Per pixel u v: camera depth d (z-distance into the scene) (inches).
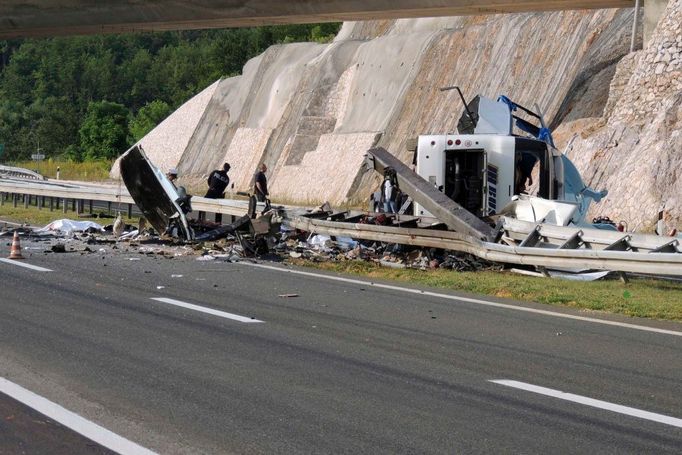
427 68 4330.7
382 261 1528.1
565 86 3481.8
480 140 1713.8
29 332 853.8
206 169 6003.9
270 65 5940.0
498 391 677.3
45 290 1109.7
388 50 4763.8
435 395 661.3
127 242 1742.1
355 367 742.5
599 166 2662.4
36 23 3978.8
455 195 1728.6
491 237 1449.3
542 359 789.2
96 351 780.0
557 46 3663.9
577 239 1346.0
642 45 3191.4
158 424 579.8
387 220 1688.0
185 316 954.7
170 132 6638.8
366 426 582.6
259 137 5457.7
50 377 690.8
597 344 861.2
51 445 535.5
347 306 1045.8
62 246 1556.3
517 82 3769.7
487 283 1263.5
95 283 1180.5
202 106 6441.9
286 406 624.4
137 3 3681.1
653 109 2669.8
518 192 1739.7
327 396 652.1
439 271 1433.3
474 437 564.1
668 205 2335.1
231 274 1312.7
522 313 1029.2
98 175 6963.6
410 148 1846.7
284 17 3646.7
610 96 2970.0
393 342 845.8
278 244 1678.2
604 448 548.1
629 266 1227.9
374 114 4603.8
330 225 1694.1
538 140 1736.0
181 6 3654.0
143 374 704.4
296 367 737.6
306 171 4675.2
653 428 591.2
